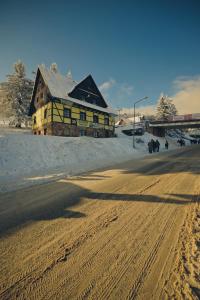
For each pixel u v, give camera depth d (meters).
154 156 16.84
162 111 54.81
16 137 14.66
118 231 3.54
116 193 5.79
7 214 4.46
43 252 2.96
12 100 32.59
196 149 23.58
